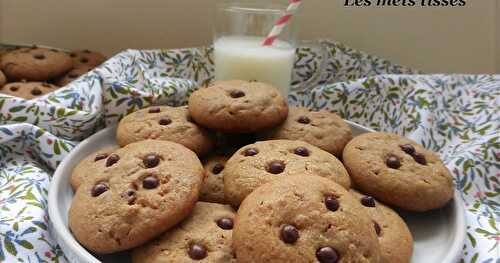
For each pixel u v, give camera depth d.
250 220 0.31
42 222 0.36
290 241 0.30
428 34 0.59
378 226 0.35
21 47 0.56
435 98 0.50
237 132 0.41
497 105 0.49
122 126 0.42
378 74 0.57
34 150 0.43
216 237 0.34
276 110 0.41
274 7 0.54
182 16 0.58
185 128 0.41
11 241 0.35
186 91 0.49
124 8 0.58
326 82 0.57
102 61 0.56
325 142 0.42
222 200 0.38
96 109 0.45
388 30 0.59
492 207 0.42
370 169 0.39
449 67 0.60
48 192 0.38
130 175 0.35
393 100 0.52
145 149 0.37
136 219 0.33
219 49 0.51
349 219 0.31
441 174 0.39
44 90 0.48
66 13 0.58
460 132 0.49
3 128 0.41
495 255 0.36
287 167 0.36
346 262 0.30
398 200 0.38
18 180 0.39
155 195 0.34
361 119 0.52
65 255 0.34
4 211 0.36
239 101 0.41
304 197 0.32
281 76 0.51
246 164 0.37
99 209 0.34
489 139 0.45
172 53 0.54
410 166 0.39
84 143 0.42
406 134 0.49
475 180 0.43
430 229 0.38
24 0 0.57
